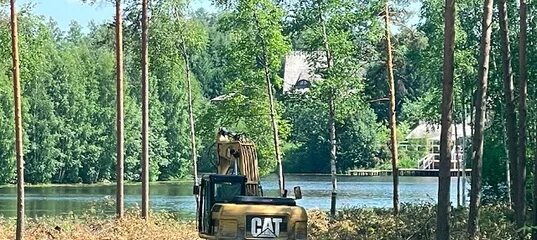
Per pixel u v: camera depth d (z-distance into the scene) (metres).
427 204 38.91
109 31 37.41
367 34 37.97
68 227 33.78
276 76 42.88
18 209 30.19
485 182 42.31
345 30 39.84
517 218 25.08
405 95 52.69
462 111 43.75
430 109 42.78
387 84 41.56
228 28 41.72
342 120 41.03
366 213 36.91
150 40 39.50
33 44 36.22
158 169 91.62
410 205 38.69
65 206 55.47
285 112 47.03
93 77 93.94
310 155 92.75
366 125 89.56
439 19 39.75
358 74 39.72
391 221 32.06
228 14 41.50
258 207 22.98
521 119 25.08
